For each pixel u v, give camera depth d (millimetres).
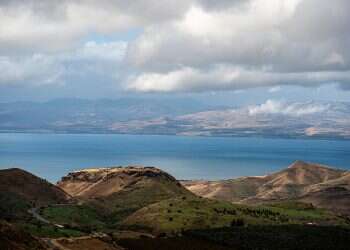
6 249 171000
